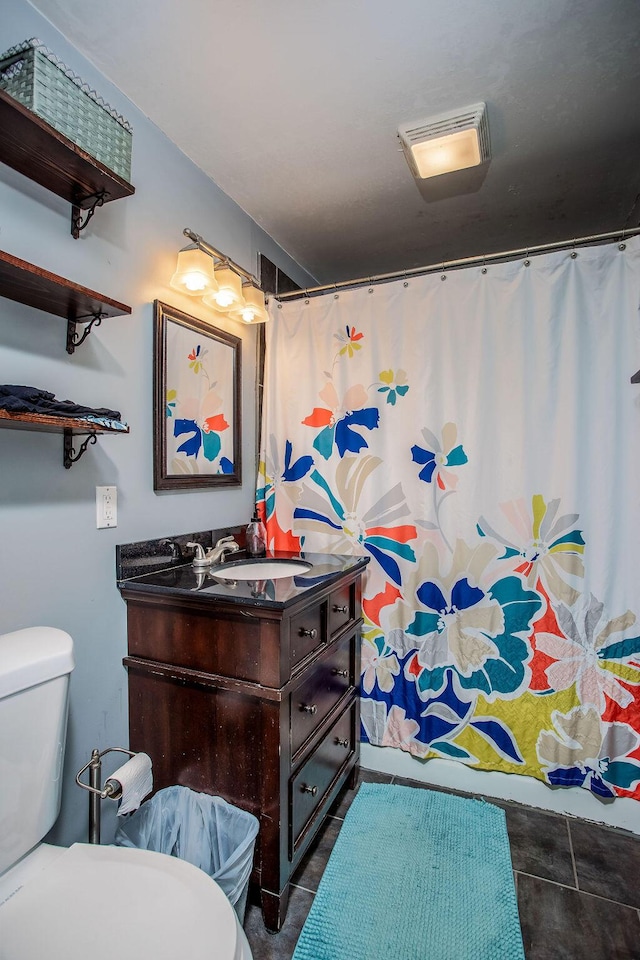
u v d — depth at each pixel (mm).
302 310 2088
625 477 1610
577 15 1219
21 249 1151
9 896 902
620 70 1387
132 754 1180
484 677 1780
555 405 1688
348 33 1266
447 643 1823
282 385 2115
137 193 1510
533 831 1619
